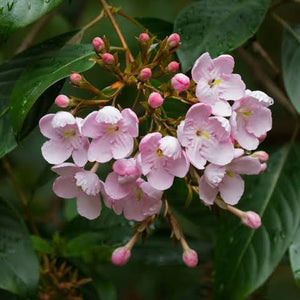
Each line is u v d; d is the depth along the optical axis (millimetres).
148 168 761
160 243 1018
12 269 848
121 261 812
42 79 812
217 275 893
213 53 868
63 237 944
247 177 928
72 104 787
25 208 992
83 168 793
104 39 806
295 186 921
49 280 913
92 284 929
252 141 793
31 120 841
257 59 1025
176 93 787
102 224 939
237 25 882
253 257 886
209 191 782
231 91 778
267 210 907
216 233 930
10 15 809
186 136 761
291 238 890
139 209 783
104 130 763
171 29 923
